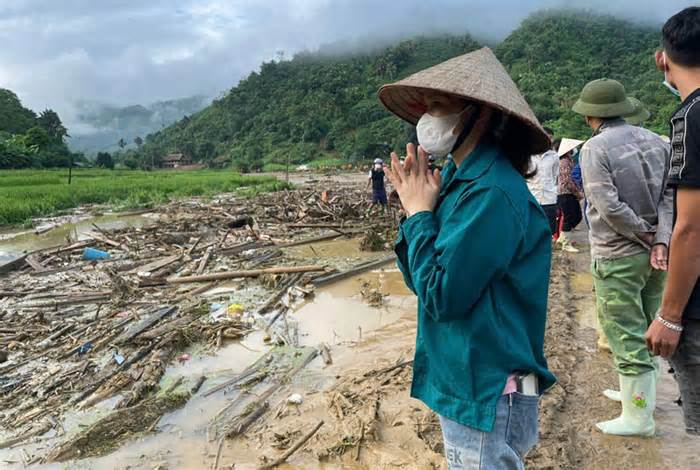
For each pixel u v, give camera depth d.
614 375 4.54
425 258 1.83
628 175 3.24
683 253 2.02
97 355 5.55
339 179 42.34
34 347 5.80
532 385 1.94
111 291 7.80
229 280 8.52
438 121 1.94
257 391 4.70
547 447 3.49
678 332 2.14
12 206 16.53
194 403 4.51
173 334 5.80
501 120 1.88
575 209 9.01
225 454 3.74
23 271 9.45
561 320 5.86
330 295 7.72
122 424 4.09
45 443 3.97
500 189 1.76
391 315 6.75
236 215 15.64
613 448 3.47
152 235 12.37
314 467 3.53
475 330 1.82
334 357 5.45
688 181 1.95
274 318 6.64
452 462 1.99
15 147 57.03
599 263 3.46
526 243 1.84
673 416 3.84
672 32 2.04
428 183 1.99
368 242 10.73
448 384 1.93
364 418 3.99
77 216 17.44
